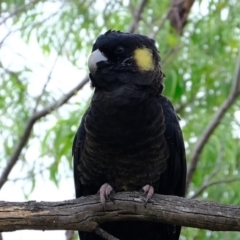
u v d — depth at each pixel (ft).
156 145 17.81
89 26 28.55
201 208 16.25
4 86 27.78
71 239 25.30
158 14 29.14
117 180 18.08
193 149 26.71
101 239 19.30
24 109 27.81
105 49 18.43
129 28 26.58
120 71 18.25
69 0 27.20
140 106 17.52
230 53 29.63
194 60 28.09
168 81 26.48
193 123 28.35
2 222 16.11
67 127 25.22
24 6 26.08
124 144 17.54
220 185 27.43
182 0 28.96
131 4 27.25
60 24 27.73
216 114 26.58
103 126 17.54
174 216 16.44
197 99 29.81
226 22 28.37
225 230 16.16
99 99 17.78
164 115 18.47
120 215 16.88
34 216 16.26
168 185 18.97
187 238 28.25
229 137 26.86
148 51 18.60
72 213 16.56
